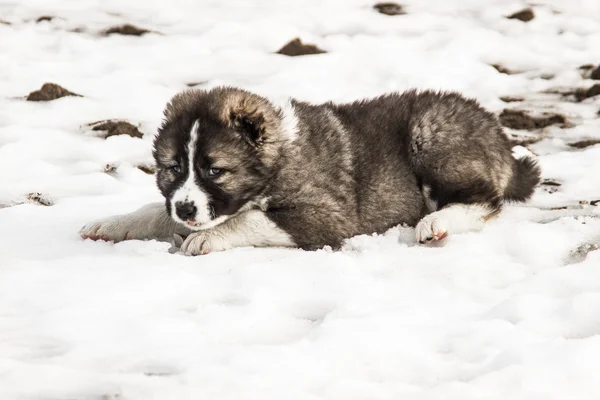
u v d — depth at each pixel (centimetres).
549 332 751
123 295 834
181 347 721
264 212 1048
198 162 1013
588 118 1770
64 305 811
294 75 1889
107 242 1063
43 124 1609
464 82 1906
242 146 1025
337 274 898
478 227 1108
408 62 1962
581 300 790
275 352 702
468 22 2219
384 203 1121
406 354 709
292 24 2142
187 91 1102
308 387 653
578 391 645
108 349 718
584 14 2297
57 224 1145
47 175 1376
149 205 1115
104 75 1852
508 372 665
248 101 1051
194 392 640
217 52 1984
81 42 1989
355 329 747
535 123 1738
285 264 936
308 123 1095
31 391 643
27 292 849
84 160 1462
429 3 2319
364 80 1888
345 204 1078
